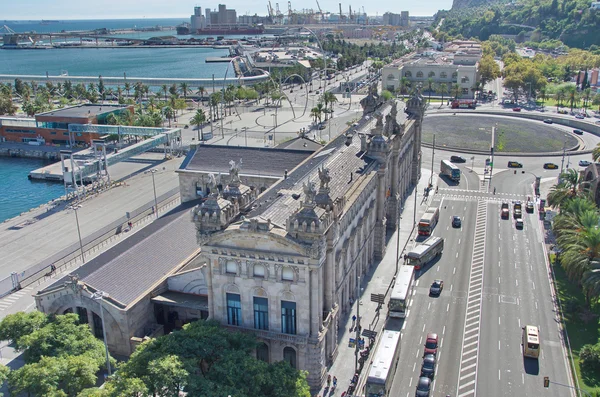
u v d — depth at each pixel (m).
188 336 75.44
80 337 81.81
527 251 131.62
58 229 149.75
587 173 148.88
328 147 135.12
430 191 176.50
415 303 108.44
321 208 78.44
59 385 76.62
